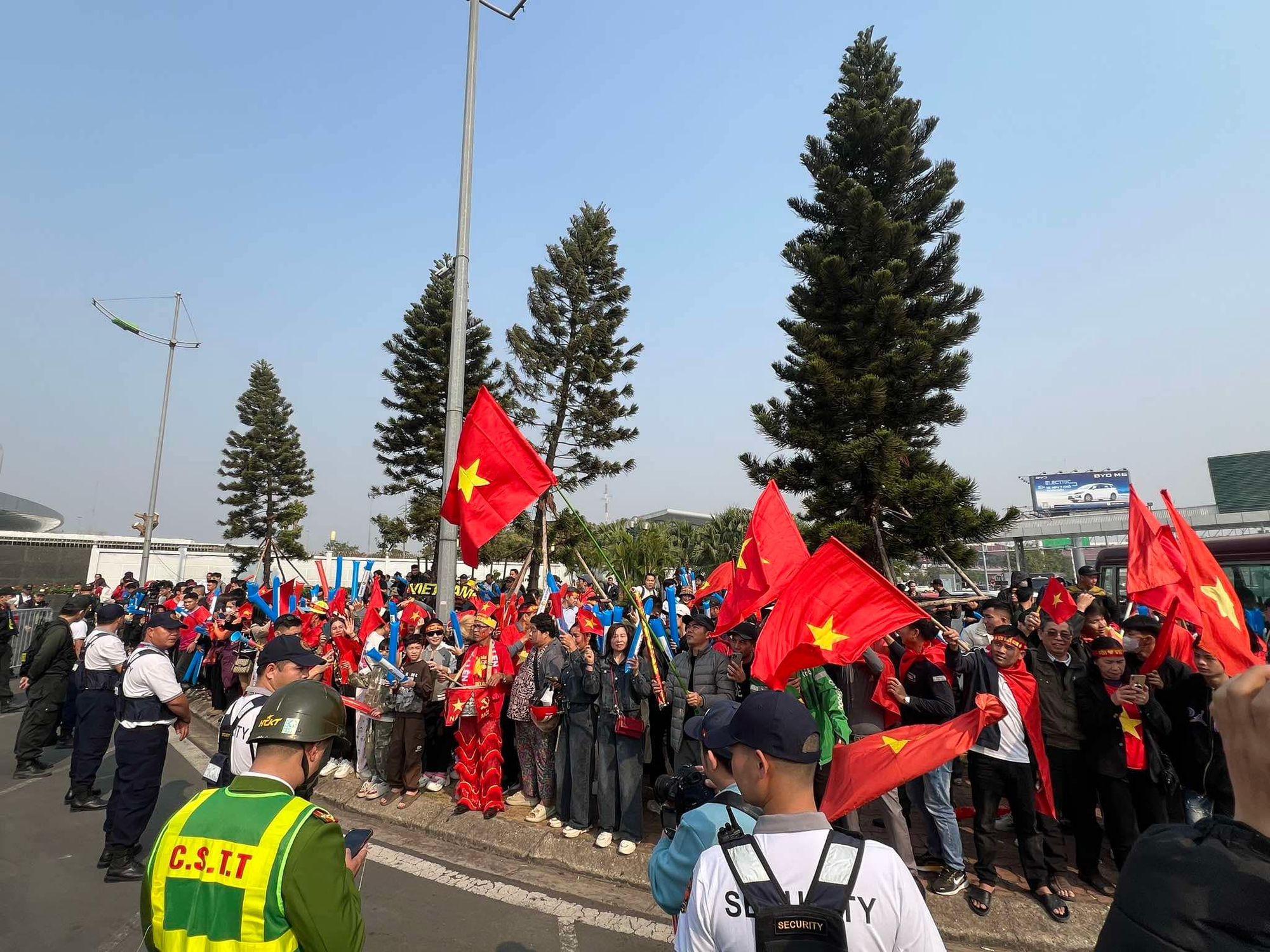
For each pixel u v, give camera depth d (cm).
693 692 475
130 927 411
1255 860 94
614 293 2552
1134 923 100
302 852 177
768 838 156
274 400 3609
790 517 511
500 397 2545
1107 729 443
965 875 447
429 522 2614
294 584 932
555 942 386
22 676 757
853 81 1847
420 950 377
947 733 293
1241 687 102
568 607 961
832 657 363
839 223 1755
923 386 1631
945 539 1641
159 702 492
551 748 583
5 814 614
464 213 916
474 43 961
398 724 621
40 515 4741
